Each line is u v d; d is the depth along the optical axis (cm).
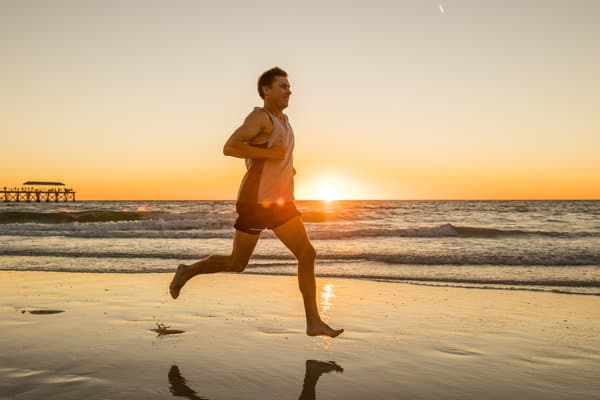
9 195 11125
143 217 2369
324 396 256
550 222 2822
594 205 6981
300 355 326
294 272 754
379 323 426
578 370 305
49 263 862
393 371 298
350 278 718
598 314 473
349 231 1625
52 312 452
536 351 346
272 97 308
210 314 449
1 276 702
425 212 4341
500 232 1762
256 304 499
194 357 318
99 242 1294
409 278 720
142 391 257
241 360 313
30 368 291
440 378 287
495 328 413
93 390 257
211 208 5541
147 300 515
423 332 395
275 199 309
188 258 945
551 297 566
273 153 299
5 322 410
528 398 258
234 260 332
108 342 350
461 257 939
